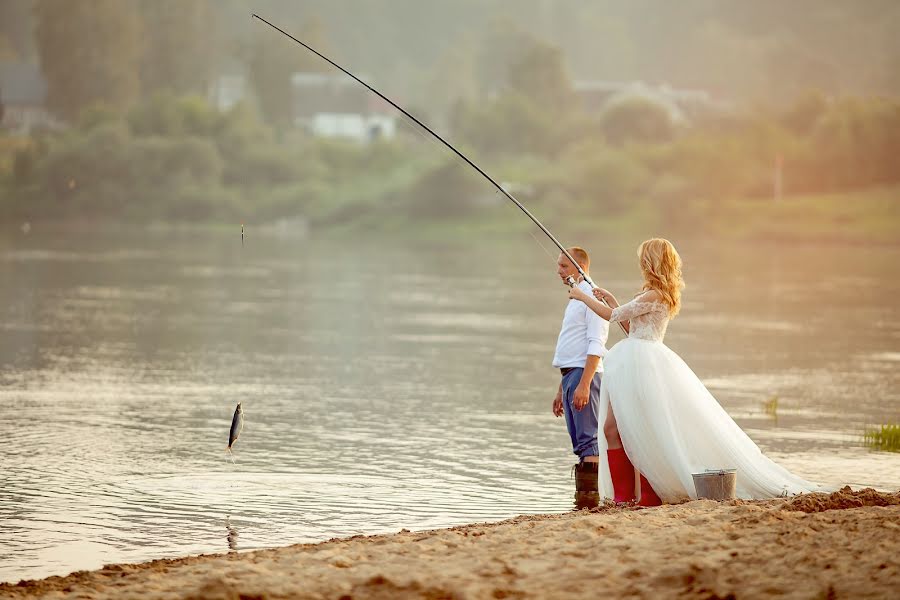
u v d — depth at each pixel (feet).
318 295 321.32
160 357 187.01
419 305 294.87
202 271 416.67
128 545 78.64
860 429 128.47
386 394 151.74
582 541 63.93
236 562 64.54
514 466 107.04
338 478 100.99
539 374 172.96
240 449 113.80
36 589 60.18
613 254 599.16
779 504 73.05
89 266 430.61
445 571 59.06
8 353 188.03
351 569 59.98
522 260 537.65
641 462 83.87
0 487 95.81
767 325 252.21
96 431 122.11
